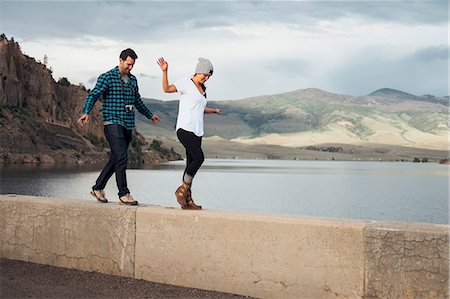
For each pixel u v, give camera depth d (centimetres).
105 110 729
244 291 614
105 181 744
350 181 12000
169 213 657
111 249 693
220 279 627
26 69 17512
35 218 747
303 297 581
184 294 622
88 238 709
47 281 666
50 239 736
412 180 12975
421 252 527
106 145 18700
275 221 596
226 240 623
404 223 558
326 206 6084
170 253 656
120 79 726
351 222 570
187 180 685
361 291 552
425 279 525
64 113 18338
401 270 536
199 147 688
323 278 571
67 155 15975
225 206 5856
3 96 15975
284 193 7862
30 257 751
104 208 699
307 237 579
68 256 722
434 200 7044
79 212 714
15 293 617
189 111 685
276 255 596
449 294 516
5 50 16588
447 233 517
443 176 15625
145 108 764
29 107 16988
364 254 551
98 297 610
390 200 6981
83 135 18138
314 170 19688
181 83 693
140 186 8281
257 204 6147
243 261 614
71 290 634
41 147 15575
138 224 677
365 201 6781
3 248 773
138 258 677
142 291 632
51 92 17988
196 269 641
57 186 7362
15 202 764
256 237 606
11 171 10669
